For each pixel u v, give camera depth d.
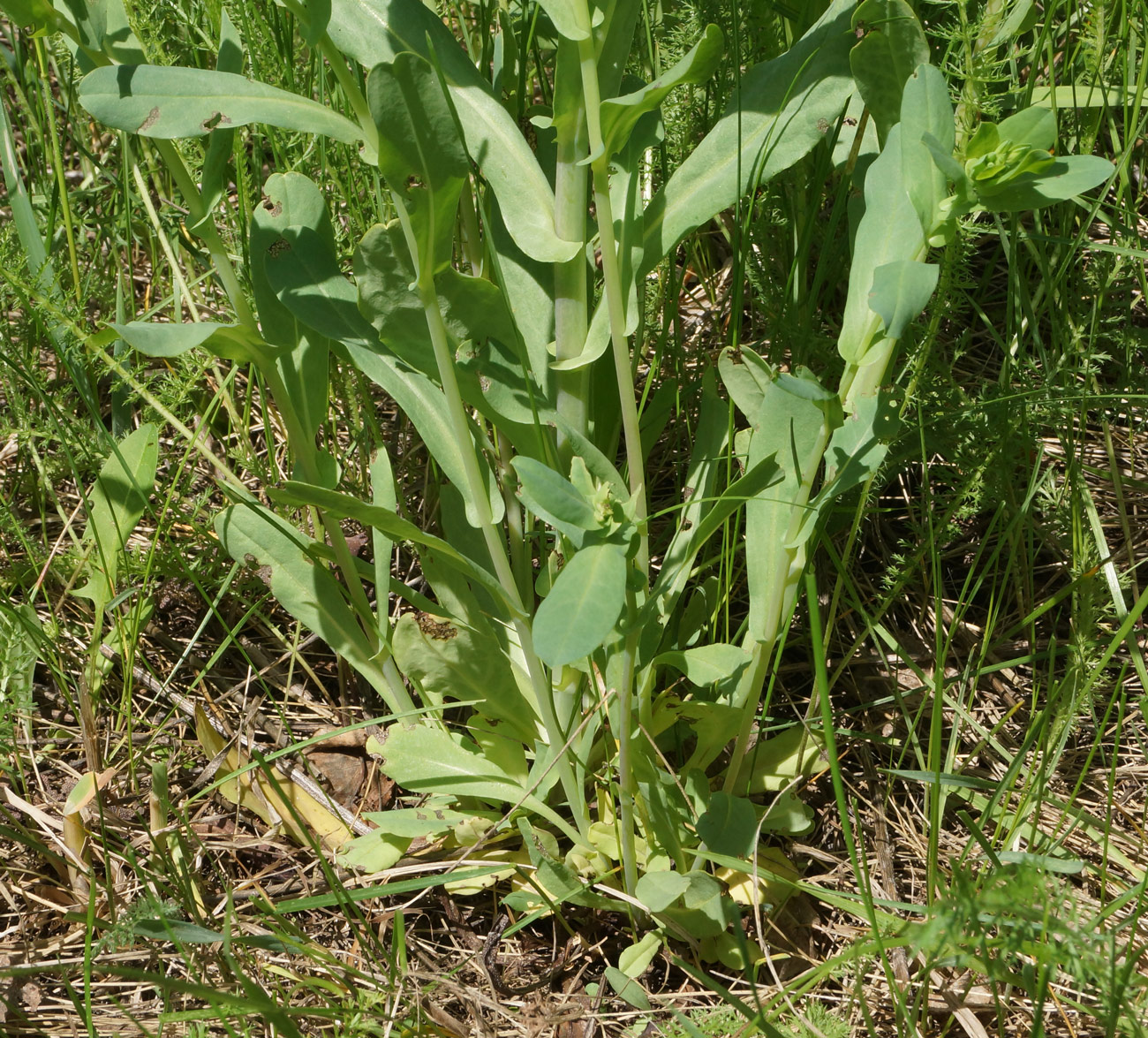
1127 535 1.91
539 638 1.07
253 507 1.54
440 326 1.30
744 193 1.50
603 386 1.76
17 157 2.14
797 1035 1.39
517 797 1.65
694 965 1.62
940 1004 1.49
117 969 1.24
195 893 1.62
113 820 1.76
